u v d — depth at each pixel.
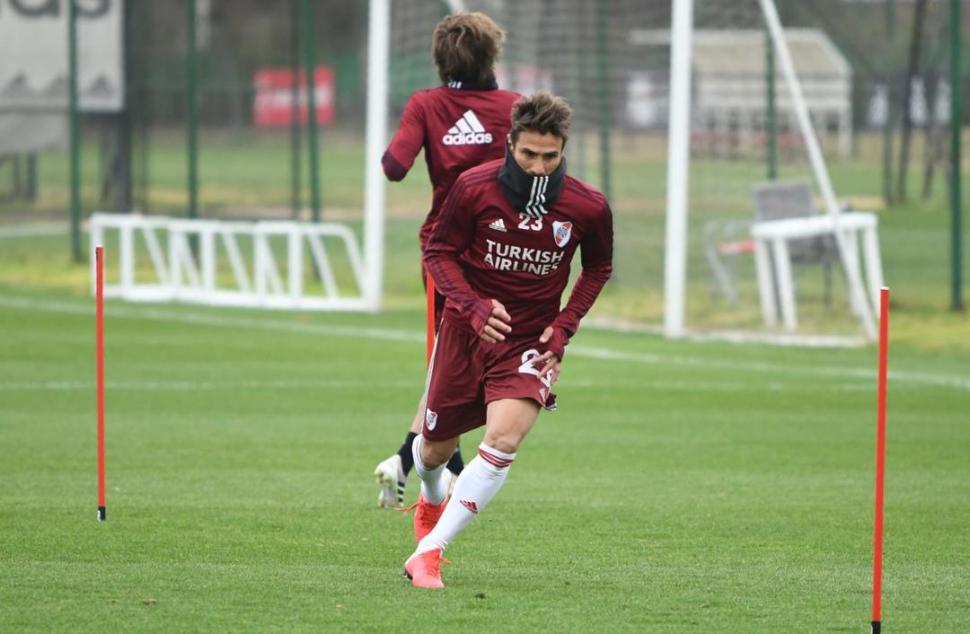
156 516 28.84
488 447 23.14
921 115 154.38
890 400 46.81
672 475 34.53
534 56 79.75
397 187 83.94
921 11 106.38
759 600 22.98
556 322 23.44
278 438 38.75
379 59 70.12
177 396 45.78
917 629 21.39
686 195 62.59
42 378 48.97
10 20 90.25
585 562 25.61
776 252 62.91
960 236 68.44
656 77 83.38
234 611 21.67
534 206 22.58
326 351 56.97
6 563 24.67
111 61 91.94
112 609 21.67
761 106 78.38
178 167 164.12
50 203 112.88
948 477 34.69
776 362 55.56
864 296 65.94
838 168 151.62
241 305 72.69
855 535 28.28
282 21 197.88
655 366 54.22
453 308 23.73
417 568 23.42
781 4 139.62
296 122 89.94
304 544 26.61
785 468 35.53
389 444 38.09
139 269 86.69
